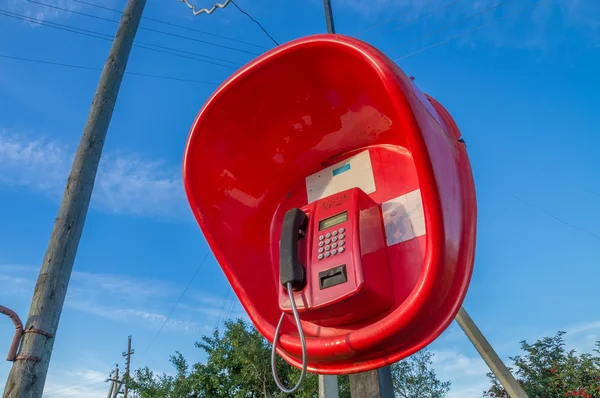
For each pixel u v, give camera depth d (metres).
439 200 1.18
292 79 1.55
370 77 1.41
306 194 1.78
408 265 1.34
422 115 1.23
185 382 10.24
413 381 8.74
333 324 1.36
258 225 1.80
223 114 1.64
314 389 8.67
